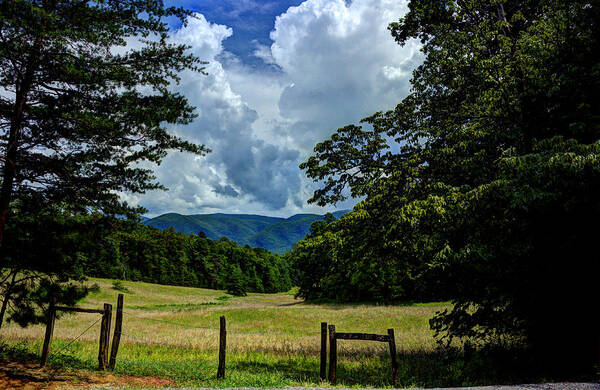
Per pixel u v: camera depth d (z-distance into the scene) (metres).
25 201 9.66
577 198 8.12
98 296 54.31
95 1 9.09
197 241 110.75
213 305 53.41
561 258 9.34
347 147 15.23
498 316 11.53
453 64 14.49
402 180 13.62
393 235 13.15
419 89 16.19
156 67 9.98
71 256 10.66
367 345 17.44
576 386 6.70
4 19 6.90
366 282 48.94
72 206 9.99
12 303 10.16
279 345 17.50
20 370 8.62
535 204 8.28
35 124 9.02
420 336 19.98
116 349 9.70
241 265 119.19
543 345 10.64
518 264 9.86
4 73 8.38
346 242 14.38
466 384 9.66
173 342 17.16
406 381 10.16
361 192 15.47
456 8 16.67
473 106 13.91
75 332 21.17
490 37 14.15
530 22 16.05
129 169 9.60
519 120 11.93
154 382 8.52
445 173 13.44
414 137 15.24
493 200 9.53
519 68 11.91
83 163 9.82
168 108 9.64
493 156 12.26
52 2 7.85
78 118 8.54
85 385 7.84
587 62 10.23
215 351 15.41
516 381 9.50
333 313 35.62
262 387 8.02
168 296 68.19
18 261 9.84
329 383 8.83
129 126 9.41
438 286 12.62
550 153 8.34
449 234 11.26
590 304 9.56
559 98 10.34
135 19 9.14
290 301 70.69
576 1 10.80
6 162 8.48
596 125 9.30
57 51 8.38
